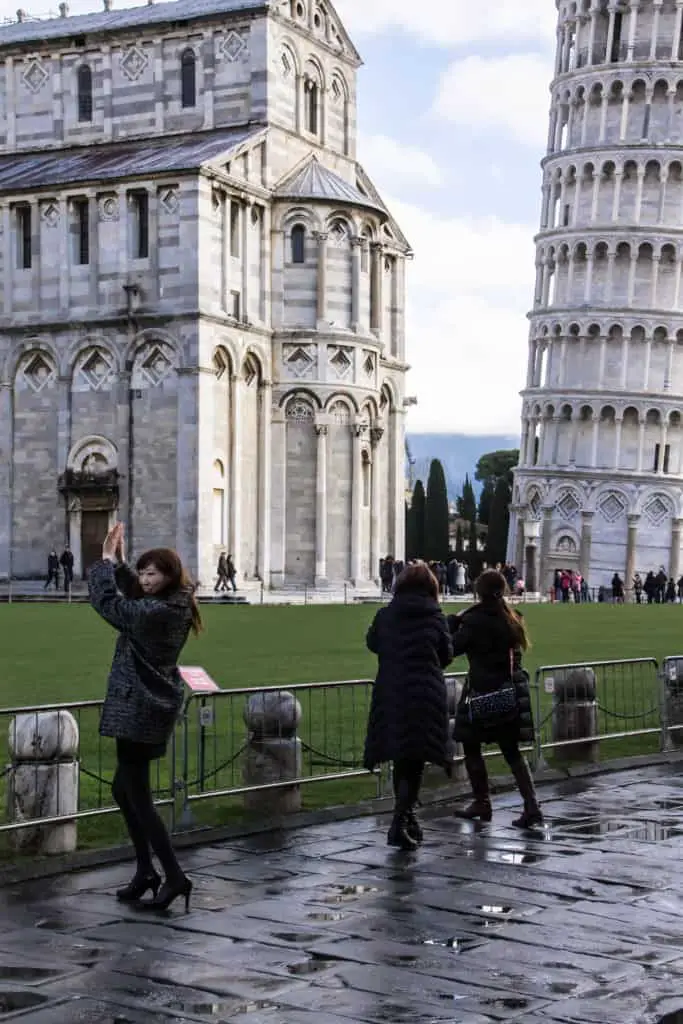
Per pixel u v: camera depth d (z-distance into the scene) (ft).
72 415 269.64
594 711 85.87
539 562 466.29
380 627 62.59
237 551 269.03
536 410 476.13
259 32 276.82
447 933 48.01
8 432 275.39
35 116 295.48
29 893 52.65
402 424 312.09
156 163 265.75
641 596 432.25
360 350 283.59
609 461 466.29
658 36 463.42
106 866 57.11
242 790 64.95
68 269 268.62
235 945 46.26
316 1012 40.06
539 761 80.84
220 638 160.97
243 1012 39.99
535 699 89.35
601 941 47.32
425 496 553.64
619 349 466.29
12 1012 39.70
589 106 472.03
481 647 67.41
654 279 465.88
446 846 61.98
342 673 118.93
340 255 281.74
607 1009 40.65
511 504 478.59
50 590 268.62
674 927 49.14
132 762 50.01
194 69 282.56
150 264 261.44
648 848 61.82
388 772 72.23
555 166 478.59
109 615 49.32
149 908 50.47
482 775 68.33
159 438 262.47
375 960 44.83
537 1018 39.86
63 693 106.42
